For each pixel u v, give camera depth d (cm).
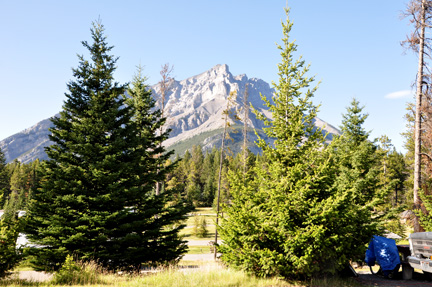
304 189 998
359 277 1197
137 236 1494
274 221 1030
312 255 930
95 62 1755
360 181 1684
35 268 1391
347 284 1016
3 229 1104
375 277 1234
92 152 1516
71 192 1475
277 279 970
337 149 1986
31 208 1449
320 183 1051
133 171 1683
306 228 957
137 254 1568
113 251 1458
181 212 1836
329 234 995
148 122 2073
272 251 975
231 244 1068
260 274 1003
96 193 1523
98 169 1489
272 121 1159
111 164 1491
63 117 1606
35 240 1423
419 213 1566
